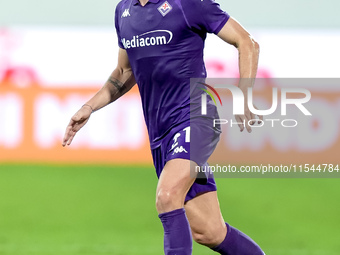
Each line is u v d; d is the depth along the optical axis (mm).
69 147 50500
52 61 50250
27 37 50219
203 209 19344
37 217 39312
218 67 47906
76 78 50312
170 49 18578
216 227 19516
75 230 36594
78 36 50500
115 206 41812
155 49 18672
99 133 50406
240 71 18312
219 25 18516
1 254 29000
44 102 50281
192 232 19656
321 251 32000
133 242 33438
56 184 46281
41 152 50438
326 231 37156
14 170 49062
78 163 50562
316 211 41344
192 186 19016
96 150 50438
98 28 50625
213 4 18547
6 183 46281
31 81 50188
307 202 43000
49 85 50281
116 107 50344
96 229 36875
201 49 18875
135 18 18922
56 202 42625
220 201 42781
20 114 50219
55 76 50281
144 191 45000
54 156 50438
